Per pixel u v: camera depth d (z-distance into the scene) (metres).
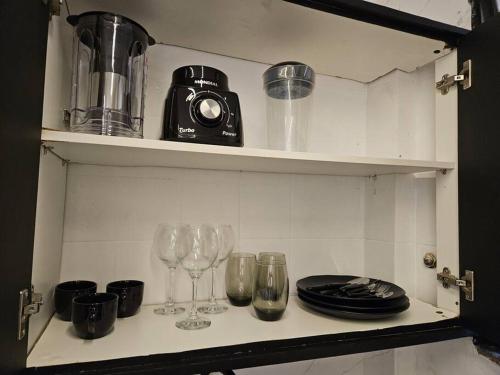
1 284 0.39
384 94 1.05
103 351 0.56
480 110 0.73
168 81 0.88
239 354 0.59
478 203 0.72
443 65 0.86
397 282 0.97
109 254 0.82
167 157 0.70
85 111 0.64
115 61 0.65
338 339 0.66
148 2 0.71
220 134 0.67
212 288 0.85
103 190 0.82
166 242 0.78
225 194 0.93
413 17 0.74
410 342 0.70
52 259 0.69
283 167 0.87
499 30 0.69
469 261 0.74
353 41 0.86
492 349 0.72
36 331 0.58
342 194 1.07
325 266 1.04
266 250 0.97
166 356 0.56
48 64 0.57
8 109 0.40
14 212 0.42
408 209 0.99
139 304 0.76
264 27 0.80
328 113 1.07
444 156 0.83
